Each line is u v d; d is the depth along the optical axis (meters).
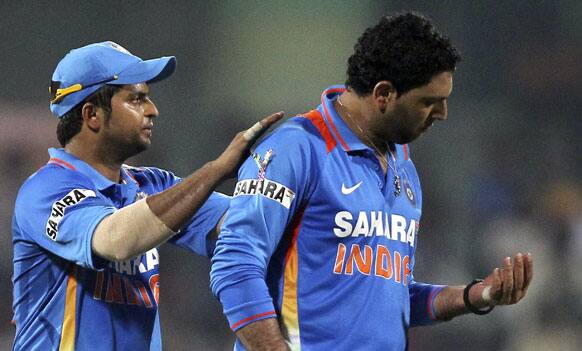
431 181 39.88
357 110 10.62
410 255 11.02
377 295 10.41
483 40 43.16
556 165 40.91
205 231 12.20
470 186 40.38
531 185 40.09
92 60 11.52
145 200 10.39
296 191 10.12
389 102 10.35
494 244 36.19
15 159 36.88
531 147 41.53
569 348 32.59
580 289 33.78
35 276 11.39
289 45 41.91
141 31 40.84
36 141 37.66
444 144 41.72
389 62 10.19
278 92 41.84
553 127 42.16
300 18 41.91
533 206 38.19
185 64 41.19
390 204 10.63
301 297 10.26
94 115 11.55
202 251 12.29
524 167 41.00
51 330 11.30
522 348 32.44
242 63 41.62
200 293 34.38
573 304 33.38
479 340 32.25
